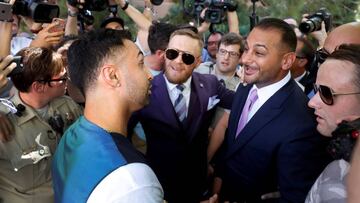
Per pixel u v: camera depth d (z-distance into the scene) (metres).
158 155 2.32
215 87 2.51
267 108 1.95
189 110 2.34
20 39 3.33
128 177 1.12
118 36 1.29
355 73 1.43
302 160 1.81
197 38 2.32
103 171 1.13
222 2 4.09
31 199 1.91
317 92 1.58
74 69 1.29
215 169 2.40
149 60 2.86
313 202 1.36
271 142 1.89
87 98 1.29
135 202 1.10
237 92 2.22
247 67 2.00
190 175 2.38
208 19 4.11
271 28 1.94
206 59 4.40
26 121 1.92
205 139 2.48
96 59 1.25
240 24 5.10
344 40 2.13
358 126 1.22
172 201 2.36
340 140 1.26
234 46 3.42
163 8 5.38
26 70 1.90
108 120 1.26
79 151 1.20
